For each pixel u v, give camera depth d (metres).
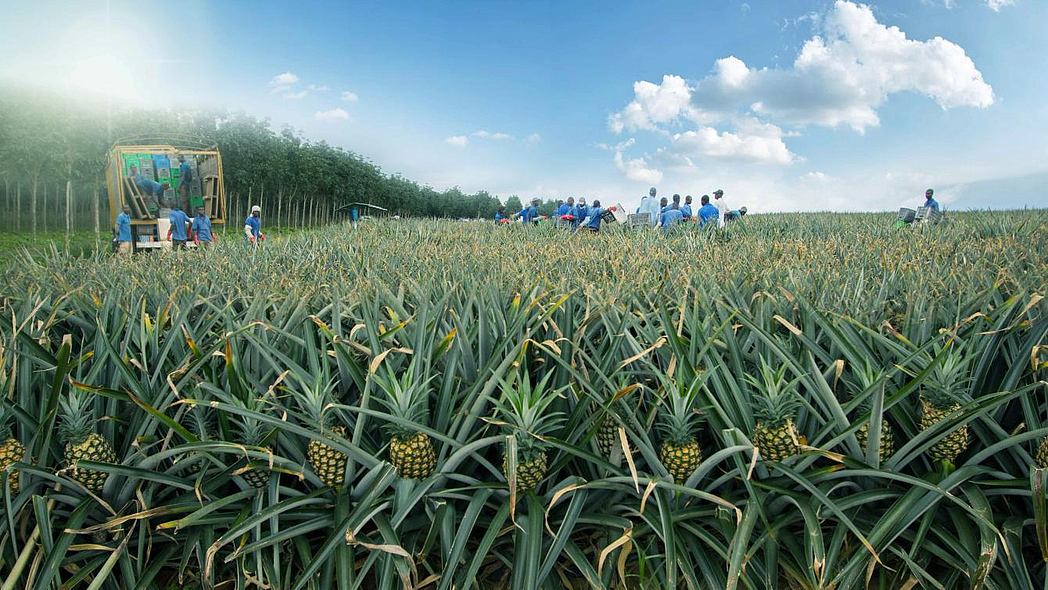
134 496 3.04
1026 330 3.49
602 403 2.72
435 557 3.01
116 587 2.82
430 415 3.20
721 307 4.08
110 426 3.13
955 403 2.79
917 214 17.53
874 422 2.55
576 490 2.77
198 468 3.03
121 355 3.43
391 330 3.34
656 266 6.88
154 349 3.49
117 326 3.93
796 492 2.68
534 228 19.05
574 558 2.64
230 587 2.95
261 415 2.61
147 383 3.26
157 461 2.70
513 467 2.42
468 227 21.02
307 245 11.21
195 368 3.06
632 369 3.41
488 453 3.24
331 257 8.87
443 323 3.68
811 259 7.41
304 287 5.27
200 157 20.33
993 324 3.38
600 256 8.17
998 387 3.41
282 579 2.86
